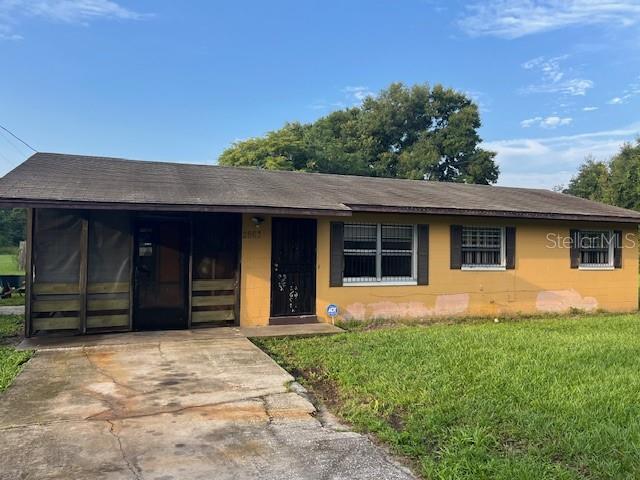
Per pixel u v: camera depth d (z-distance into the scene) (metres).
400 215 10.19
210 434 3.88
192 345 7.12
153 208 7.04
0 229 35.94
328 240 9.54
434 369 5.73
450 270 10.66
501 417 4.18
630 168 28.31
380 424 4.09
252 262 8.88
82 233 7.73
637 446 3.56
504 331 8.54
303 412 4.43
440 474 3.18
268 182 10.35
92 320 7.79
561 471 3.19
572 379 5.34
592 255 12.34
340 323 9.46
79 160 10.08
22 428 3.91
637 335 8.16
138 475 3.17
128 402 4.59
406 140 39.22
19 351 6.53
